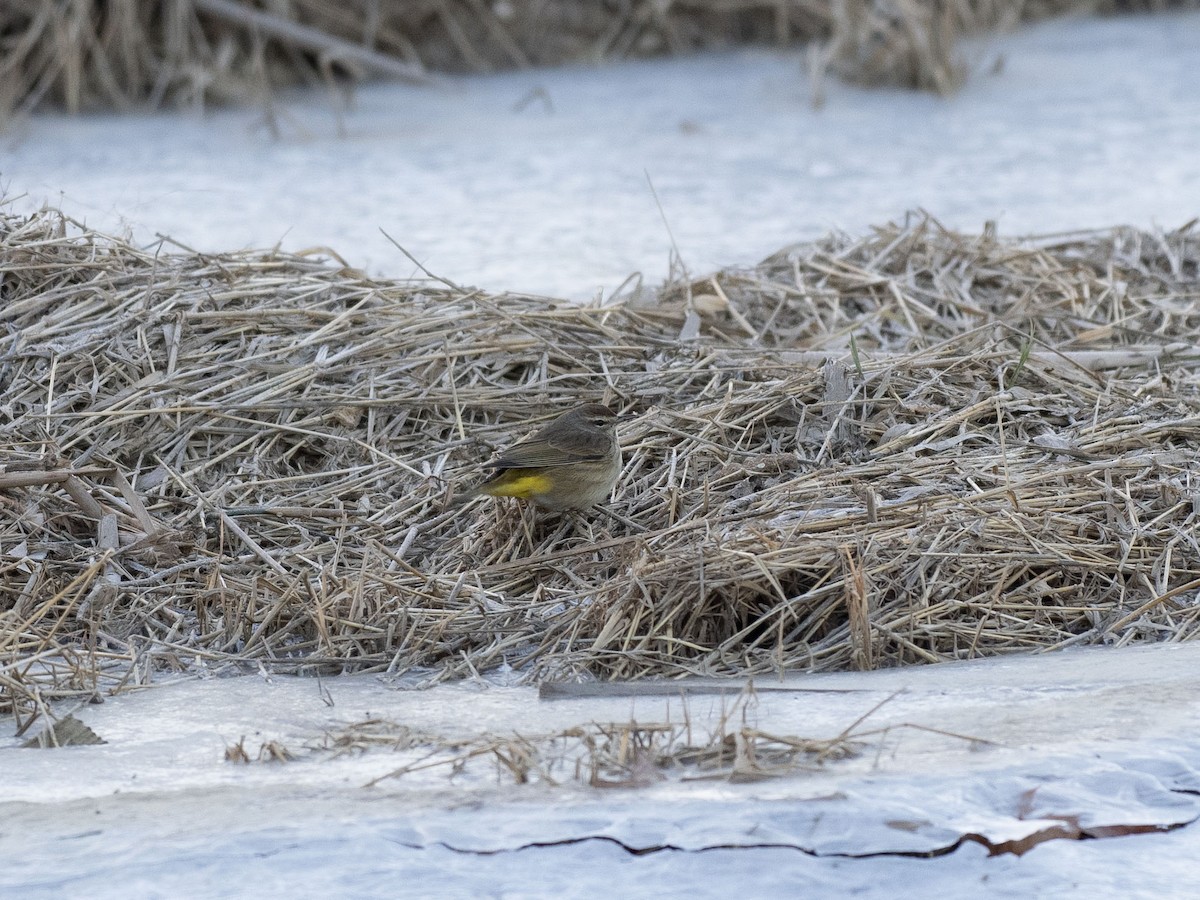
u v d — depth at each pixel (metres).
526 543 11.02
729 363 13.02
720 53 28.48
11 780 7.83
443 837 7.04
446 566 10.81
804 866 6.81
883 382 12.51
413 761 7.96
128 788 7.71
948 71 25.59
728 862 6.84
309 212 19.30
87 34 24.45
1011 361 13.16
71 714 8.87
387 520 11.26
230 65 25.44
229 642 10.05
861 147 22.64
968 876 6.80
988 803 7.30
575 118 24.48
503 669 9.68
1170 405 12.58
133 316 12.80
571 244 17.97
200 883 6.71
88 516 11.02
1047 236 16.84
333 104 24.91
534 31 27.83
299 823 7.17
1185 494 11.11
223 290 13.38
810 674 9.49
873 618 9.89
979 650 9.88
